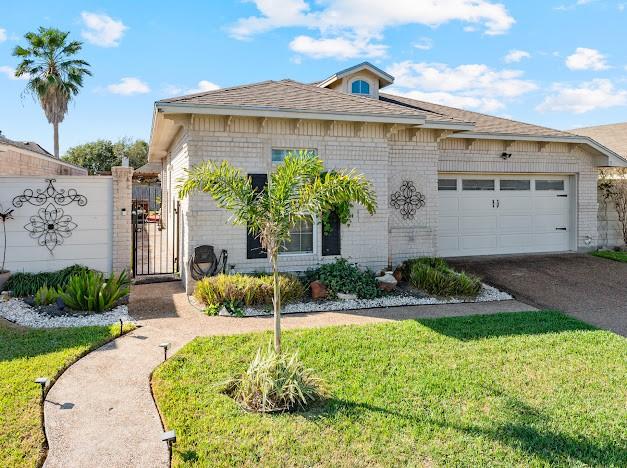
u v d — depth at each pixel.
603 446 3.86
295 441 3.81
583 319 7.96
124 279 9.02
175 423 4.03
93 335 6.29
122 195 9.80
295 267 9.80
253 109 8.88
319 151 9.95
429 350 6.00
